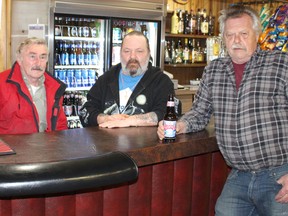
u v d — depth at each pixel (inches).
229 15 79.6
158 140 81.1
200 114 89.4
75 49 175.2
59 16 155.3
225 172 97.2
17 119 108.0
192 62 218.8
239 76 80.4
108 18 167.8
